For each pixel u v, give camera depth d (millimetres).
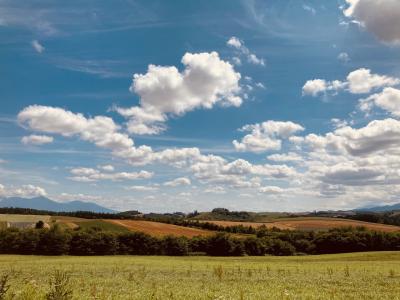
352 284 31953
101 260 74750
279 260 82438
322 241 131375
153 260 78125
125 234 121688
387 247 125750
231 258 94312
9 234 113188
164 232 135250
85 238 115875
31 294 19078
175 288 27781
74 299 19891
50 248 110688
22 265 55219
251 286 29750
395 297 24203
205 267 53969
